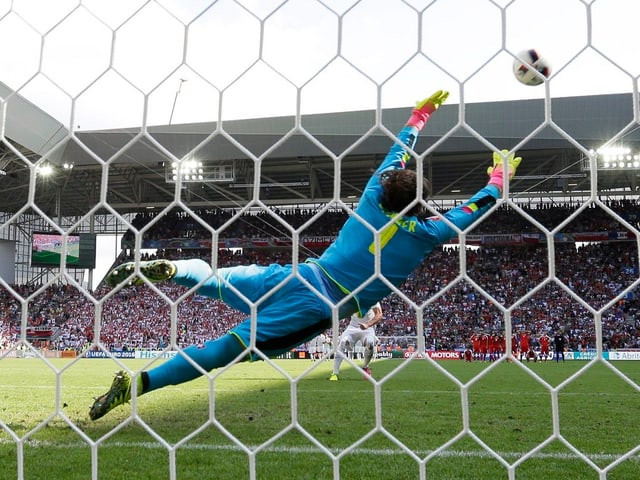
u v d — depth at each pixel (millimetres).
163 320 34469
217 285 3826
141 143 29531
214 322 34250
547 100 2500
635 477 3707
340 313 3803
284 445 4617
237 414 6461
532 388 10688
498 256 38469
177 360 3885
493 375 15094
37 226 51875
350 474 3688
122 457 4098
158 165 36250
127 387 3891
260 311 3803
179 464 3922
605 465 4043
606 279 36031
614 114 27562
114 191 41594
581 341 30109
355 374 14953
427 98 4000
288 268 3805
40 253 37688
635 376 14805
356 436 5094
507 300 35344
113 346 32344
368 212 3799
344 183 39875
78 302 36500
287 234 41125
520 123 27844
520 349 24266
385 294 3820
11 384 10914
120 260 42469
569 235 37938
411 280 36844
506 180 2521
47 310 36031
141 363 20500
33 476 3561
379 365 20047
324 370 16812
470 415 6668
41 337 33281
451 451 4457
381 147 27984
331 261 3826
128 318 34938
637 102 2400
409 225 3744
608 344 30266
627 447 4730
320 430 5402
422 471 2352
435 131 26000
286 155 30016
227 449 4406
